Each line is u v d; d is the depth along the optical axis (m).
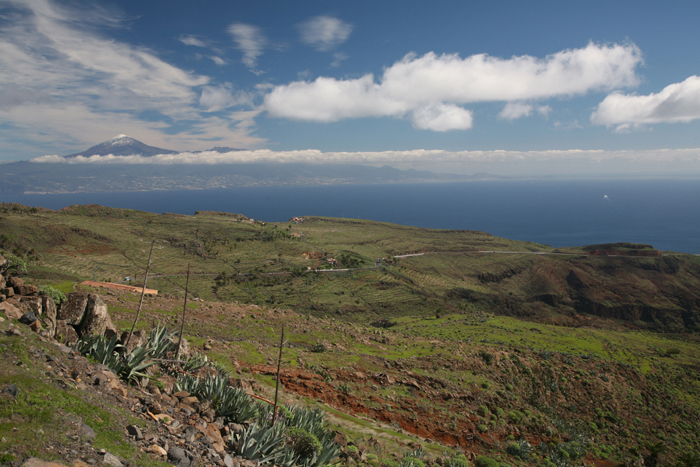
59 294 12.27
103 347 10.72
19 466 4.73
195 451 7.93
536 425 33.44
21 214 171.38
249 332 37.91
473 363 41.09
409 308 144.62
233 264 173.62
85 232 166.88
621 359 70.31
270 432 10.42
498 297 176.50
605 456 34.75
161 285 129.88
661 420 46.00
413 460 16.44
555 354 52.94
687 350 84.75
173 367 13.25
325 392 26.81
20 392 6.42
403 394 30.48
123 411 7.98
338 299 143.62
